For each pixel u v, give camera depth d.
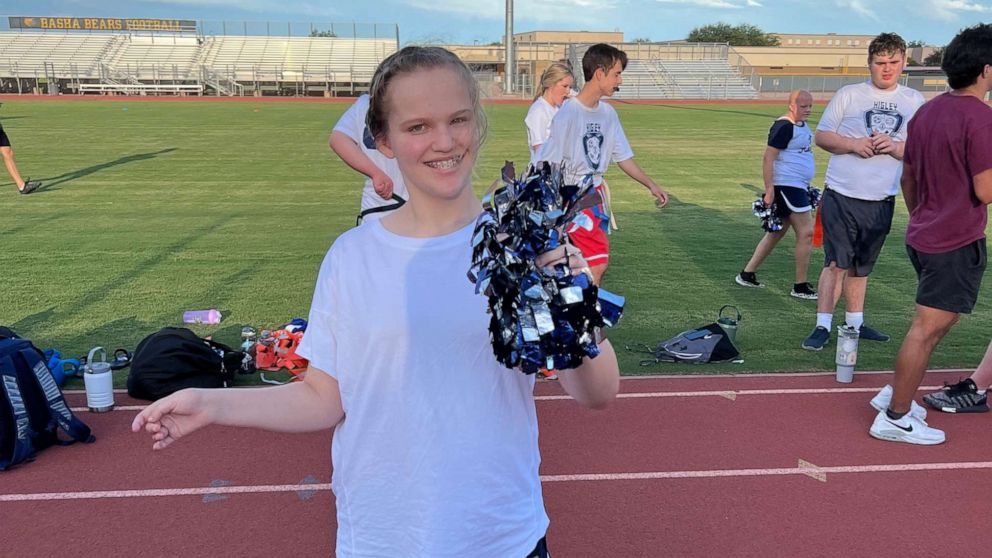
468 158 1.61
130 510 3.61
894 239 9.47
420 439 1.61
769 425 4.52
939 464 4.06
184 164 15.72
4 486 3.82
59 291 7.14
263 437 4.33
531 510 1.71
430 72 1.54
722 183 14.07
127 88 47.38
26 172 14.41
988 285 7.55
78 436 4.21
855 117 5.34
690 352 5.50
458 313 1.57
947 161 3.86
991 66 3.76
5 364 3.93
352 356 1.64
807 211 6.95
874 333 6.03
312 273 7.82
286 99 42.16
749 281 7.52
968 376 5.29
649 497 3.73
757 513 3.60
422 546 1.63
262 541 3.37
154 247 8.84
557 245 1.44
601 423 4.52
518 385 1.65
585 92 5.73
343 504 1.73
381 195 3.81
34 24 54.06
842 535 3.44
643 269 8.13
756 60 67.81
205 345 5.06
